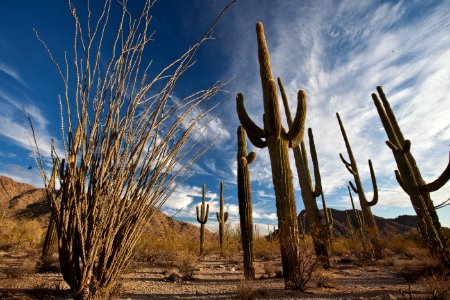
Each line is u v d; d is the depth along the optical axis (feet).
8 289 12.75
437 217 23.76
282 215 17.84
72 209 8.30
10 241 32.48
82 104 8.55
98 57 8.63
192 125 9.96
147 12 8.97
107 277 8.55
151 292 14.92
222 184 47.21
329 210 43.96
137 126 9.00
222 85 10.37
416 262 26.16
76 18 8.14
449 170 22.90
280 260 34.37
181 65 9.27
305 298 13.94
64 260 8.26
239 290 14.37
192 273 21.21
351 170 37.24
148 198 9.34
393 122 29.71
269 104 19.81
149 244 28.27
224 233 43.62
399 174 27.50
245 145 24.71
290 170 19.22
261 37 22.06
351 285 17.17
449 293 13.41
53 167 8.75
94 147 8.74
